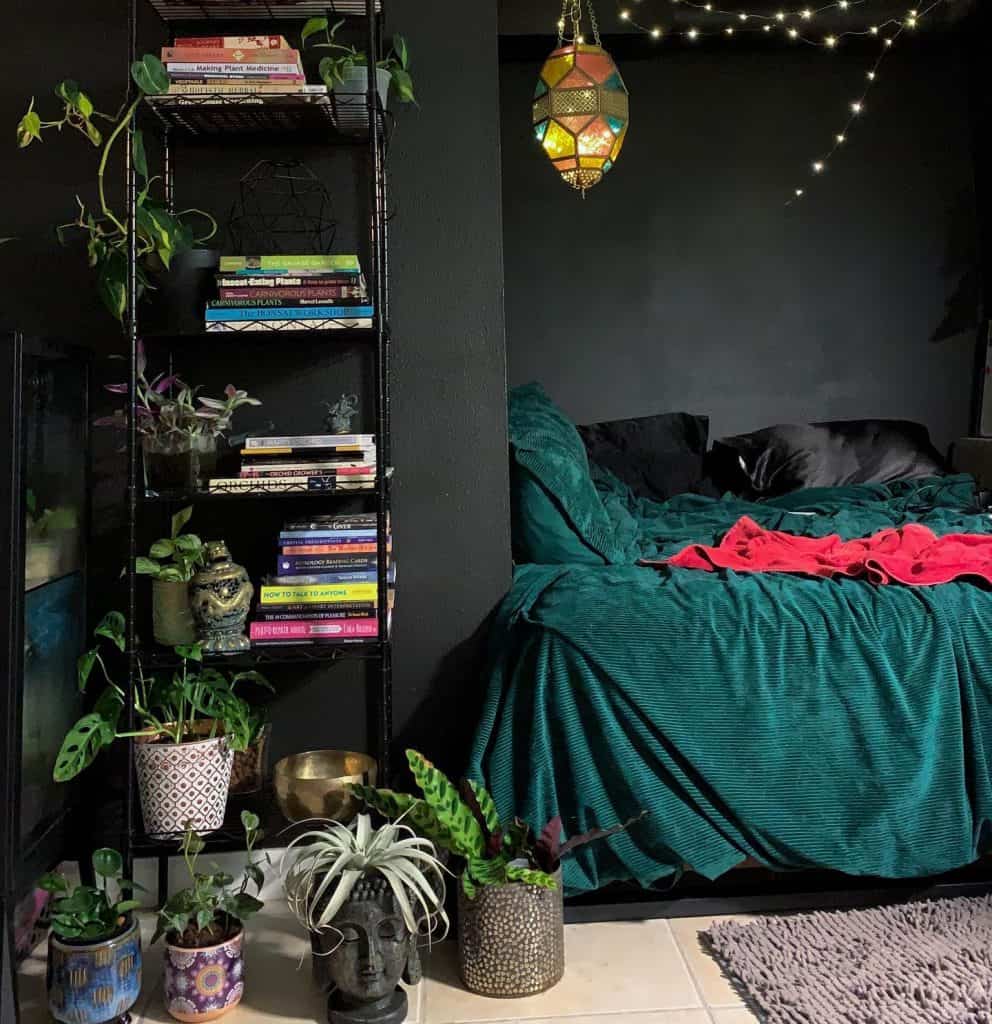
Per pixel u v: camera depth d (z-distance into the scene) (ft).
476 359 8.35
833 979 6.65
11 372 6.17
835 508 12.05
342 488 7.34
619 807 7.38
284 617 7.45
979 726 7.52
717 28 14.14
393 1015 6.37
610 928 7.57
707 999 6.63
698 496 12.55
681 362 14.92
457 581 8.45
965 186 15.06
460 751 8.49
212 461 7.43
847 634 7.48
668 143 14.83
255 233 8.19
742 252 14.90
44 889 6.51
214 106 7.40
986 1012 6.20
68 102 6.97
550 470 8.86
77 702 7.80
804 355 15.01
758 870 7.94
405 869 6.31
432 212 8.27
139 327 7.50
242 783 7.88
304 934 7.60
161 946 7.45
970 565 8.30
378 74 7.58
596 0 13.93
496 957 6.68
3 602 6.16
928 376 15.15
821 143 14.94
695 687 7.34
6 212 8.02
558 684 7.38
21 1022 6.41
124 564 8.20
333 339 7.72
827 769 7.36
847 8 14.16
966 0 14.17
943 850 7.44
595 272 14.82
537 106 9.26
